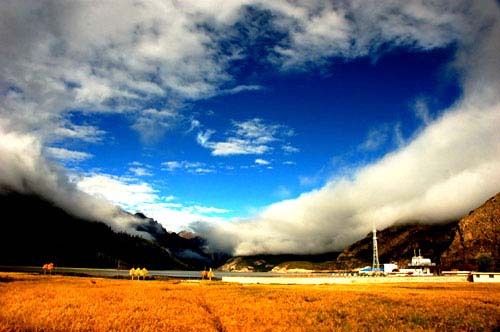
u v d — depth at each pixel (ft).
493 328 99.86
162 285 261.24
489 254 512.22
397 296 167.84
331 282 362.53
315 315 115.44
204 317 103.65
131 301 131.03
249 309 125.59
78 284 237.45
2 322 82.58
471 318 111.55
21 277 309.83
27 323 83.56
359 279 365.81
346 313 121.19
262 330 88.33
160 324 89.71
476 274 352.08
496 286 262.47
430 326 100.73
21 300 119.03
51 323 83.51
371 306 135.74
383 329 96.32
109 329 82.12
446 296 167.94
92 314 97.96
